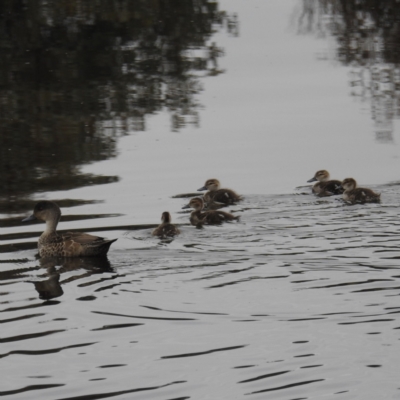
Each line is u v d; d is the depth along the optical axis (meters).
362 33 31.08
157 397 8.95
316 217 15.35
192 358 9.76
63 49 29.27
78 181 17.97
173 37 30.64
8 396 9.00
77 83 25.78
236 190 17.17
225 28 31.83
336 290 11.68
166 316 10.93
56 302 11.47
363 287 11.77
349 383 9.12
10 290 11.98
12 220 15.83
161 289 11.88
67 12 33.12
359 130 20.98
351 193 16.44
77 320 10.88
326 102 23.28
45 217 14.14
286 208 16.03
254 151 19.69
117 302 11.45
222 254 13.38
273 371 9.41
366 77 25.56
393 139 20.20
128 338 10.31
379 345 9.95
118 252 13.62
